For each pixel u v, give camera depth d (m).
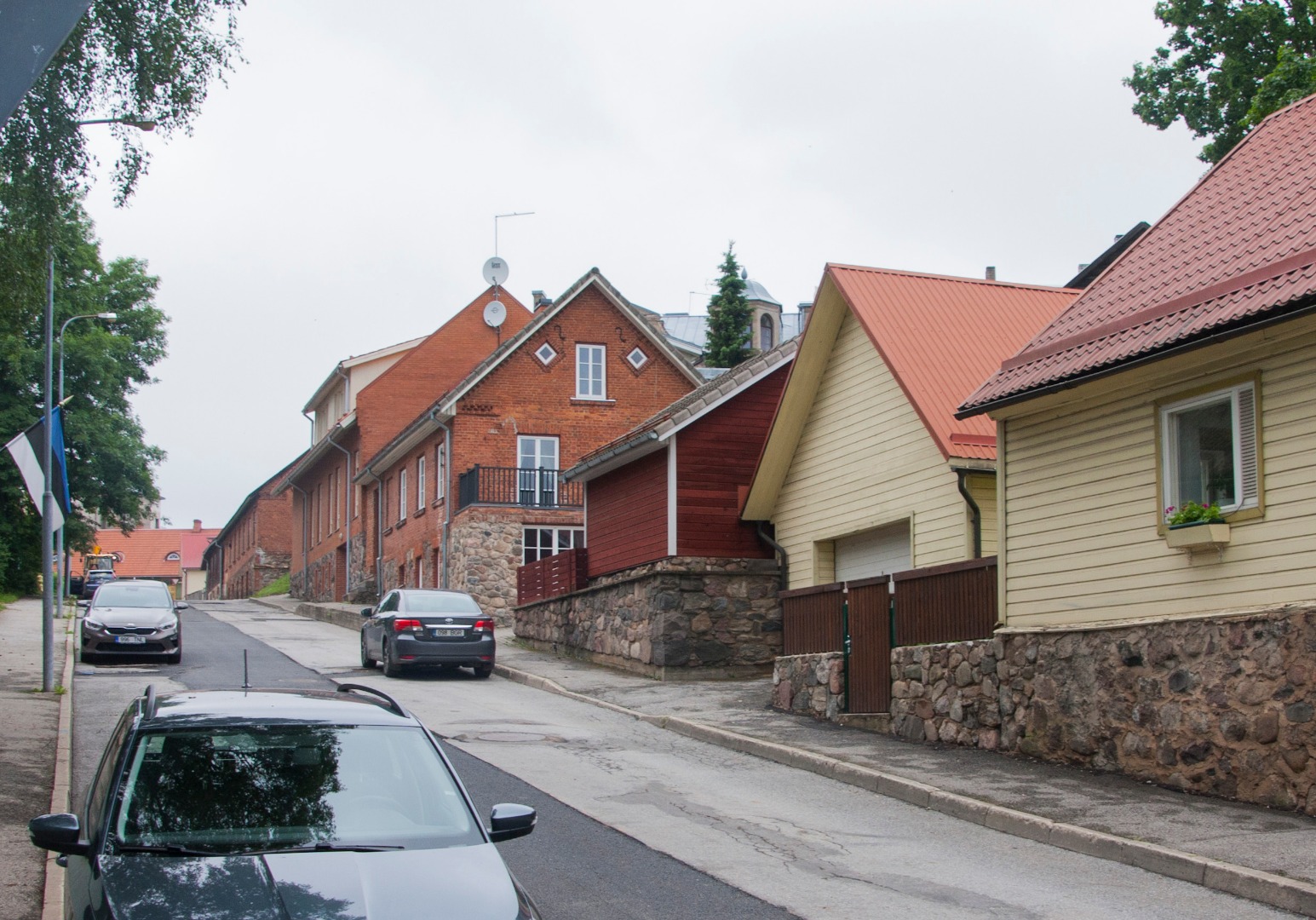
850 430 20.20
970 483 17.08
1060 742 13.27
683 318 74.25
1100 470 13.26
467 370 47.56
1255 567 11.41
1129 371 12.46
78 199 15.51
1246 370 11.60
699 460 23.25
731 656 22.47
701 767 14.23
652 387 39.03
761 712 17.94
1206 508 11.83
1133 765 12.34
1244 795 11.10
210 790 6.05
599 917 8.10
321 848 5.76
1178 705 11.87
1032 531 14.11
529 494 36.53
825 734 15.85
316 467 57.59
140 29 14.41
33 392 44.97
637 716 18.33
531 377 38.03
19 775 12.17
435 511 38.88
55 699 18.23
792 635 18.28
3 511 45.44
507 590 35.50
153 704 6.75
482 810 11.36
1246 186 14.53
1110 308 13.95
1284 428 11.22
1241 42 27.02
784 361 23.81
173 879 5.32
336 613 40.50
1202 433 12.19
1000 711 14.12
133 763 6.15
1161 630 12.12
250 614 45.12
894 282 19.89
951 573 15.15
